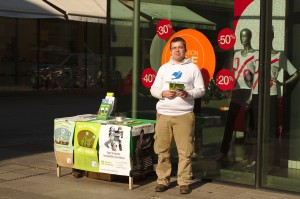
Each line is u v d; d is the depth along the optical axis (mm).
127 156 6348
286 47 6766
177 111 6172
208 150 7125
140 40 7539
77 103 18766
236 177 6840
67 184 6754
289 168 6746
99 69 24047
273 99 6699
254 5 6699
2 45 21297
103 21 17531
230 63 6914
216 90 7051
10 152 9070
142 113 7520
